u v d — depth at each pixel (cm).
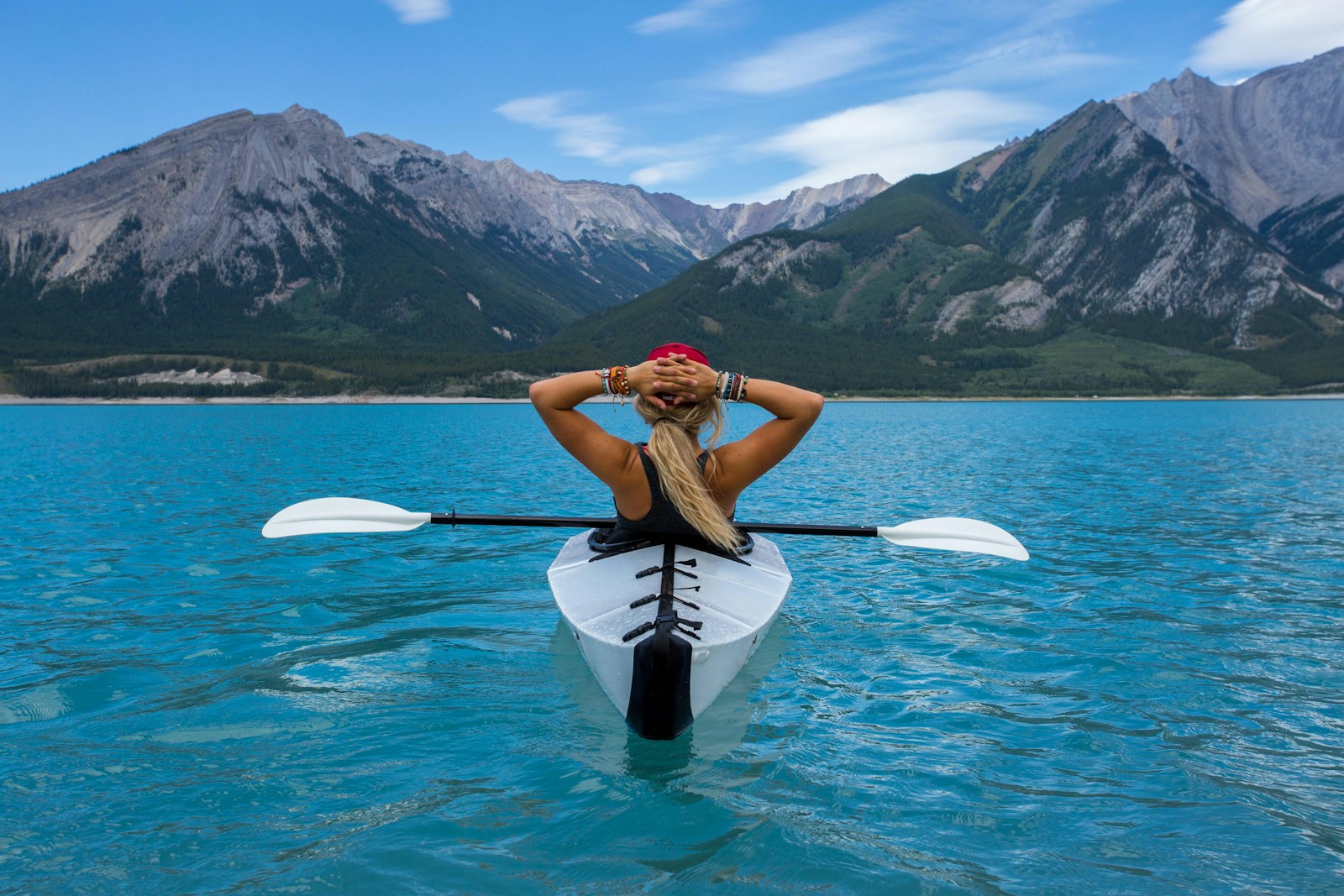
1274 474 2112
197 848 343
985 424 6072
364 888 314
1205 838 359
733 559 568
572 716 486
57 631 676
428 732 463
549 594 809
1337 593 829
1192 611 755
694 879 322
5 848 342
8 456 2819
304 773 414
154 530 1209
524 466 2364
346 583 859
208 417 8438
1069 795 399
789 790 399
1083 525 1264
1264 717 503
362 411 11200
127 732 465
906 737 467
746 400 466
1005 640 663
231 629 679
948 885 320
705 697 466
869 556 1032
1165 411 10388
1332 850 350
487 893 311
